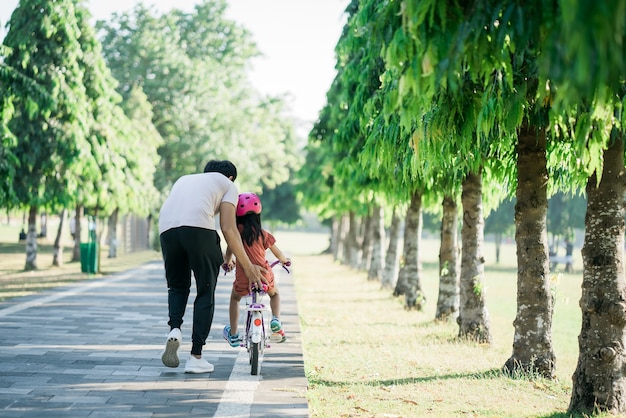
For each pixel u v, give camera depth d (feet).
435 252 390.21
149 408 29.91
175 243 35.99
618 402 34.32
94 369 37.81
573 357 61.21
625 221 35.06
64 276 112.27
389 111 24.61
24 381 34.55
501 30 20.36
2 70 91.56
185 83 203.21
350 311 83.30
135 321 58.49
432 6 19.61
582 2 14.92
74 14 116.98
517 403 36.65
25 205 121.70
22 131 114.62
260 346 38.40
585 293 35.09
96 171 118.93
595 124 27.55
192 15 244.63
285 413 29.78
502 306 113.80
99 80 121.70
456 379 42.27
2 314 61.05
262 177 267.80
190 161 201.57
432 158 32.68
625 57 17.03
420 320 75.87
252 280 37.14
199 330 37.17
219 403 31.17
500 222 291.17
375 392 37.81
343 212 200.75
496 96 28.68
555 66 17.47
